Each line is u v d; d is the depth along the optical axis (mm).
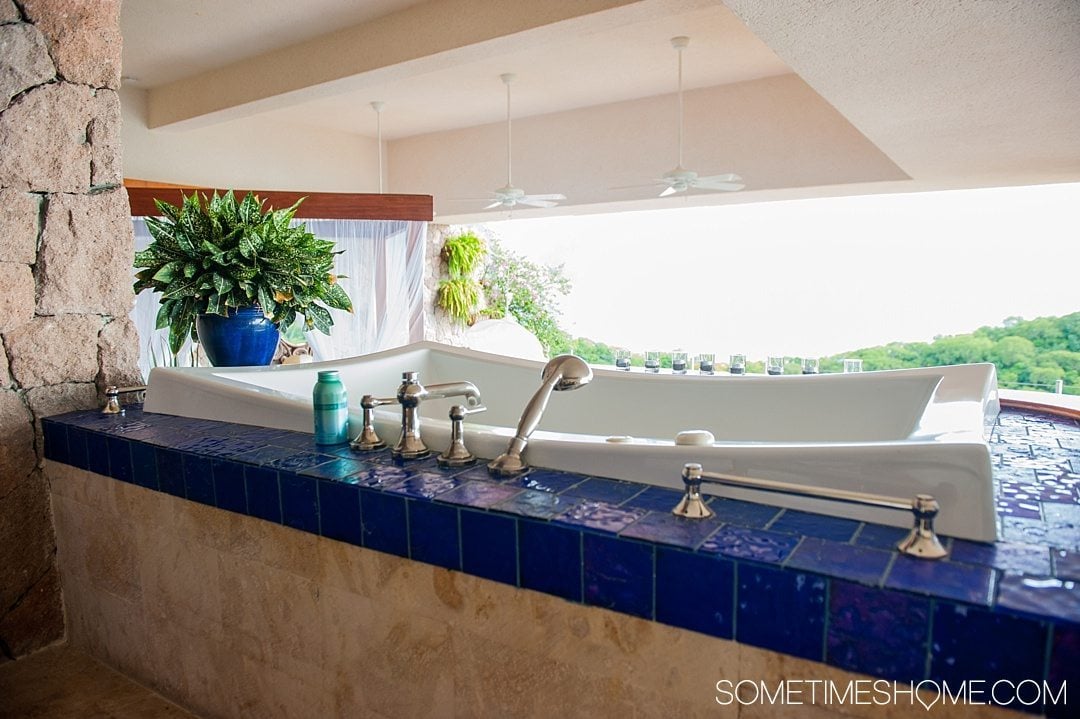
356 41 3814
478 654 975
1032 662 625
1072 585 680
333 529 1094
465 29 3350
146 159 5188
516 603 926
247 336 2086
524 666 934
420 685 1043
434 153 6637
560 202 5895
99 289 1810
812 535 813
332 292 2215
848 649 709
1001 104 2809
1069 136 3365
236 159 5758
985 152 3756
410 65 3664
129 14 3619
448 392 1254
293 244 2158
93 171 1776
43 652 1710
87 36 1727
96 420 1638
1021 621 625
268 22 3750
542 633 909
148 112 5152
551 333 9414
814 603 720
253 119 5859
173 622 1427
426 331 7039
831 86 2578
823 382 1734
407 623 1042
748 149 5031
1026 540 805
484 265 8320
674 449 997
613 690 864
